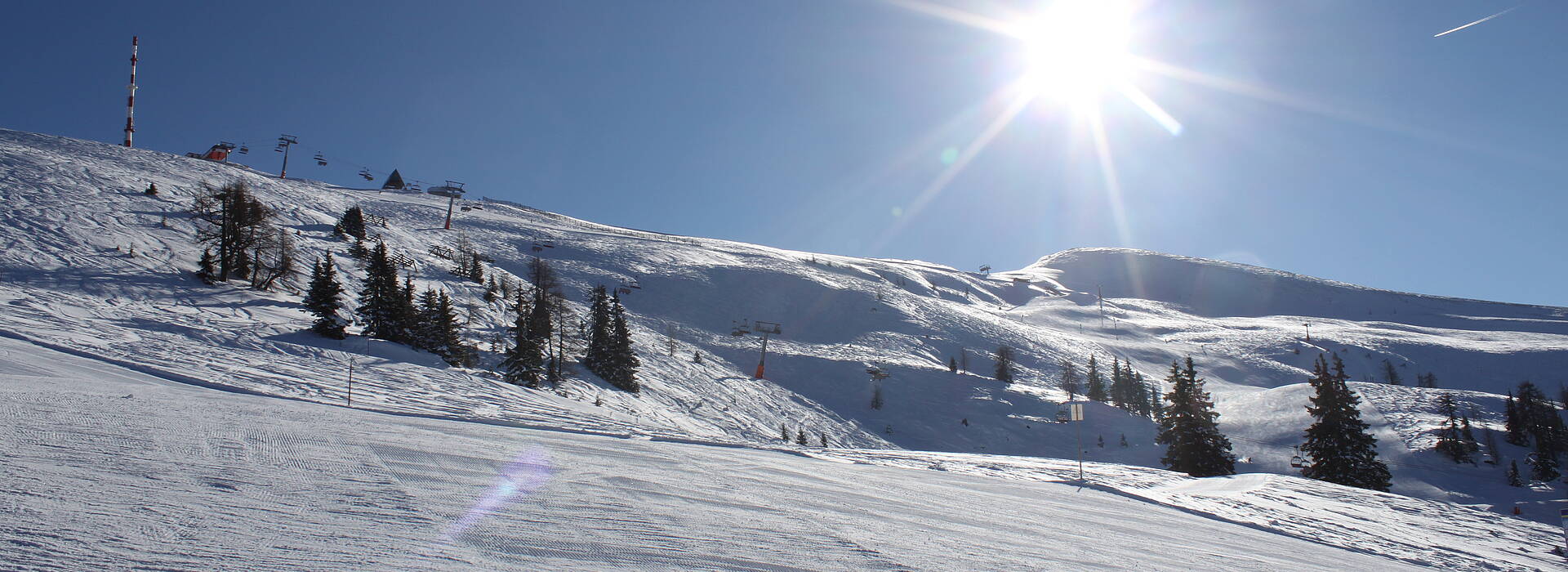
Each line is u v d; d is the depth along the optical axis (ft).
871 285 473.67
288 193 321.52
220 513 15.40
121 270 141.18
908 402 244.01
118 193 205.16
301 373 86.02
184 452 23.50
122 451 22.38
